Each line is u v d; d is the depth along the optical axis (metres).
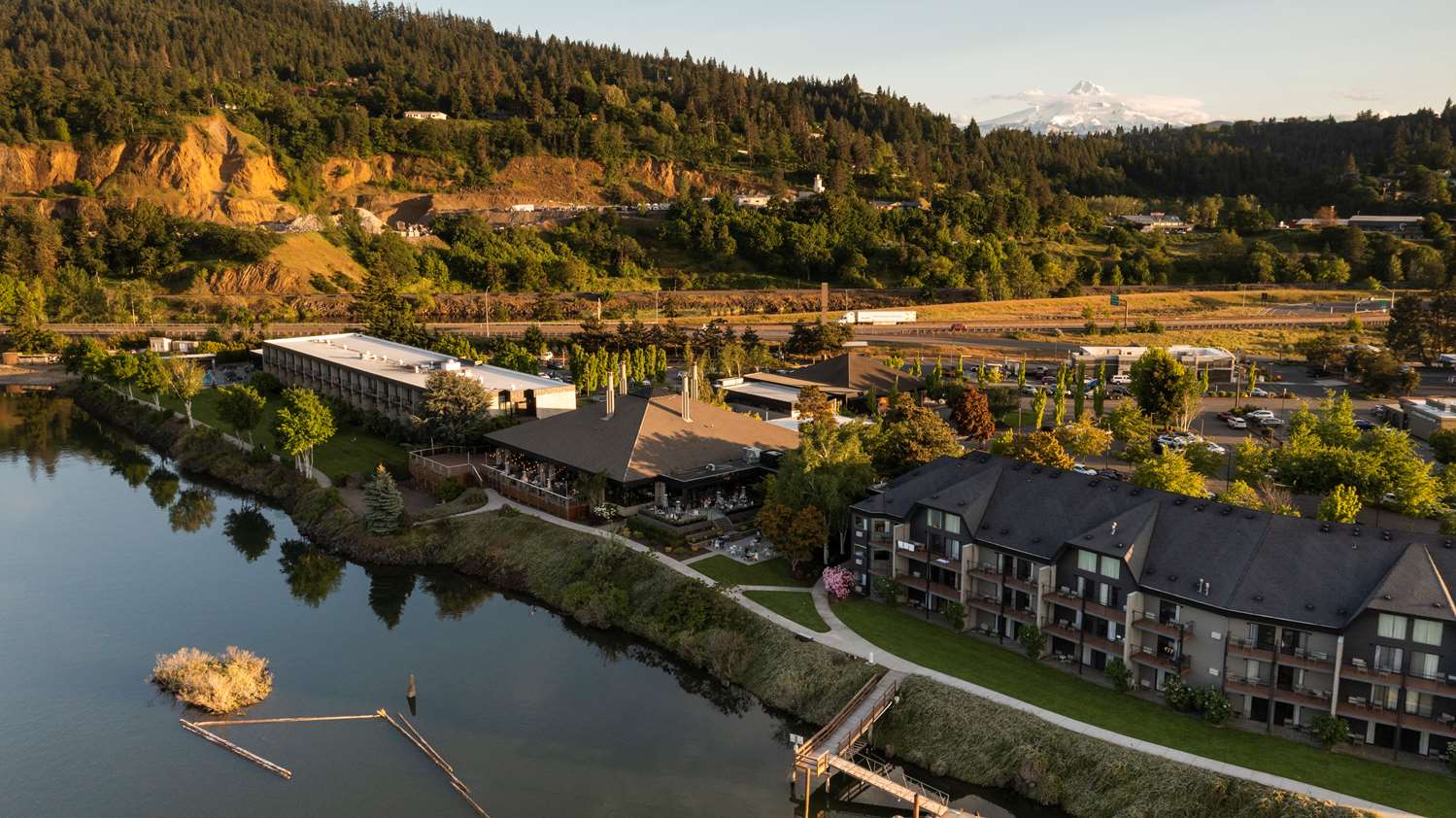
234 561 99.94
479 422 122.25
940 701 64.38
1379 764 55.84
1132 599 64.00
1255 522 64.88
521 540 96.50
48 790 61.19
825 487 84.25
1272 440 129.88
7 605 87.88
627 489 102.06
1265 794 52.62
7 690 73.12
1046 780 57.53
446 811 58.81
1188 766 55.66
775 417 140.00
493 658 78.75
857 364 157.38
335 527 104.56
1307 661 58.41
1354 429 113.69
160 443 145.12
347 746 66.06
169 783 61.91
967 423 126.12
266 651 79.81
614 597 84.31
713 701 72.12
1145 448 113.31
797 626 75.62
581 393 161.75
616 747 65.75
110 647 80.19
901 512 78.69
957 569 74.38
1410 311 190.38
